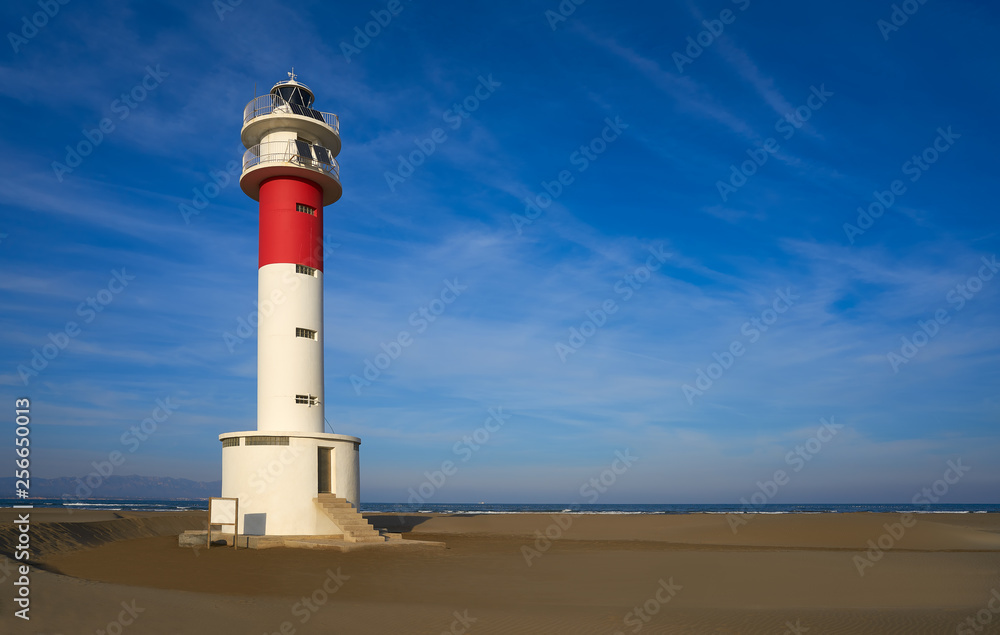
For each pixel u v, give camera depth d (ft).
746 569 74.02
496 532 142.92
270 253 101.04
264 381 98.89
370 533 92.79
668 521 164.96
